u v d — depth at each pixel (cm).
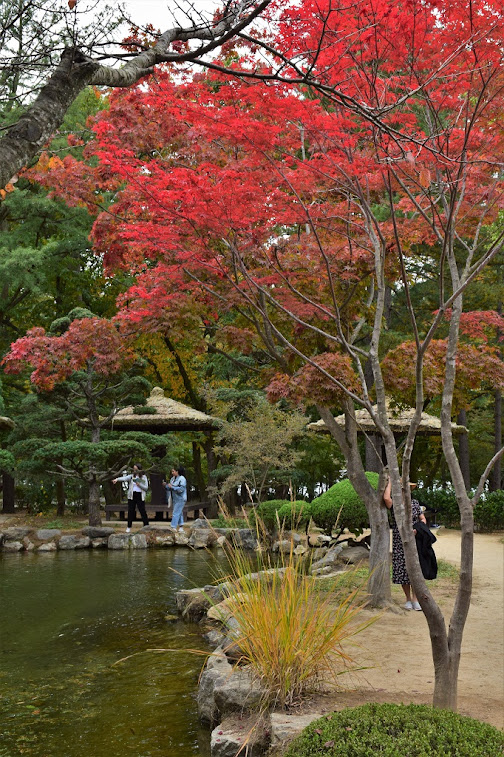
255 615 547
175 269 698
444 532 1920
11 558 1669
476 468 2841
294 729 448
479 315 775
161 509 2212
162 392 2375
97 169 721
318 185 622
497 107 550
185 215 551
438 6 466
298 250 729
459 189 595
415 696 520
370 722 354
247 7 364
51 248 2245
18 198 2219
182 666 759
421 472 2888
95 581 1320
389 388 842
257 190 546
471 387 815
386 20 468
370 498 915
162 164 668
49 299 2738
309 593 568
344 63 485
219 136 561
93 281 2702
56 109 285
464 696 530
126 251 800
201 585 1260
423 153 546
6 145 270
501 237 434
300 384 743
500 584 1073
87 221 2348
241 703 536
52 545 1823
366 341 2038
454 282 498
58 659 798
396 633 746
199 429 2242
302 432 2039
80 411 2288
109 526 2061
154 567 1488
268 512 1827
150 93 606
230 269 736
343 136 530
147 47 364
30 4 327
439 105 555
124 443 1928
